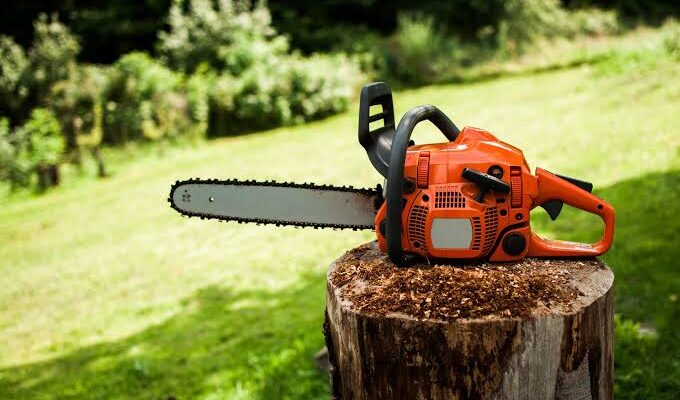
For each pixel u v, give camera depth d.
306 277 5.82
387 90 2.26
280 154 10.20
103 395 4.27
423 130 10.06
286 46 14.35
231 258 6.60
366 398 1.92
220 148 11.65
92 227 8.38
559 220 5.76
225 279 6.08
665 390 3.23
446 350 1.80
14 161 10.80
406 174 2.04
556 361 1.82
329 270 2.23
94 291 6.36
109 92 12.20
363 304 1.92
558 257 2.16
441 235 2.01
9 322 5.94
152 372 4.50
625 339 3.62
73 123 11.53
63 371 4.78
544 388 1.83
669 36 11.23
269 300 5.47
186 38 14.21
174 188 2.47
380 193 2.28
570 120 8.77
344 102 13.34
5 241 8.41
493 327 1.78
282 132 12.30
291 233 7.01
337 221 2.37
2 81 13.12
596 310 1.88
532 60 16.33
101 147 11.95
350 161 8.98
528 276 2.00
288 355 4.21
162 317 5.50
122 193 9.73
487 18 17.98
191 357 4.65
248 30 14.22
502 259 2.08
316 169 8.82
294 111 12.93
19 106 13.15
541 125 8.87
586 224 5.55
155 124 12.15
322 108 12.99
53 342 5.36
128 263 6.93
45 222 8.98
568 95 10.51
